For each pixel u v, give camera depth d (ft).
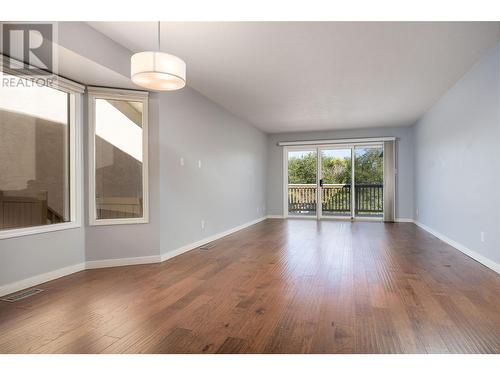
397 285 9.46
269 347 5.98
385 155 25.17
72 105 11.34
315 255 13.52
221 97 16.69
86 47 9.14
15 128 9.77
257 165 25.64
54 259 10.45
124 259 12.13
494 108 10.80
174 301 8.35
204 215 16.48
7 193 9.52
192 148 15.30
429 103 17.97
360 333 6.49
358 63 12.04
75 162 11.33
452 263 12.03
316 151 27.37
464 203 13.65
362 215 26.35
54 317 7.39
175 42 10.24
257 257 13.23
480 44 10.48
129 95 12.19
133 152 12.39
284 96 16.48
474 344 6.05
